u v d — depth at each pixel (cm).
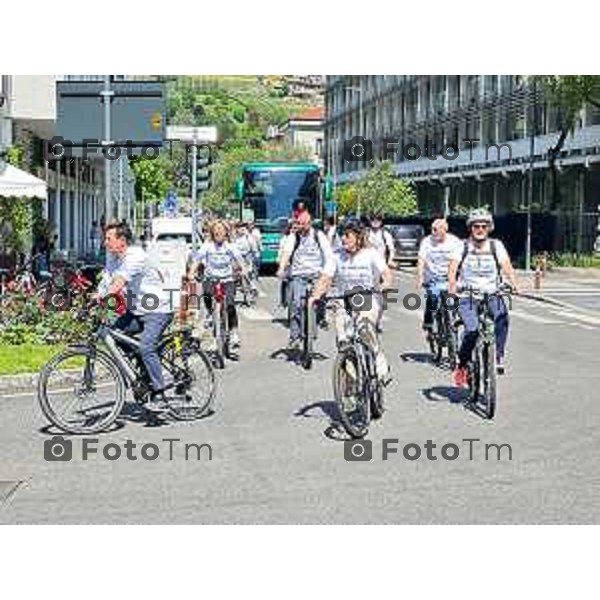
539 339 1880
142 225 5797
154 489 765
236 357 1527
